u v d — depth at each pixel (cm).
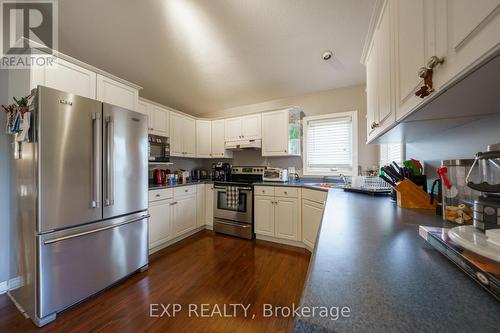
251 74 289
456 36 51
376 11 127
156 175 304
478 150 95
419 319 35
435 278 48
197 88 326
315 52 241
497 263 45
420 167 151
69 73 183
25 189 152
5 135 180
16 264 168
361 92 295
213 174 395
